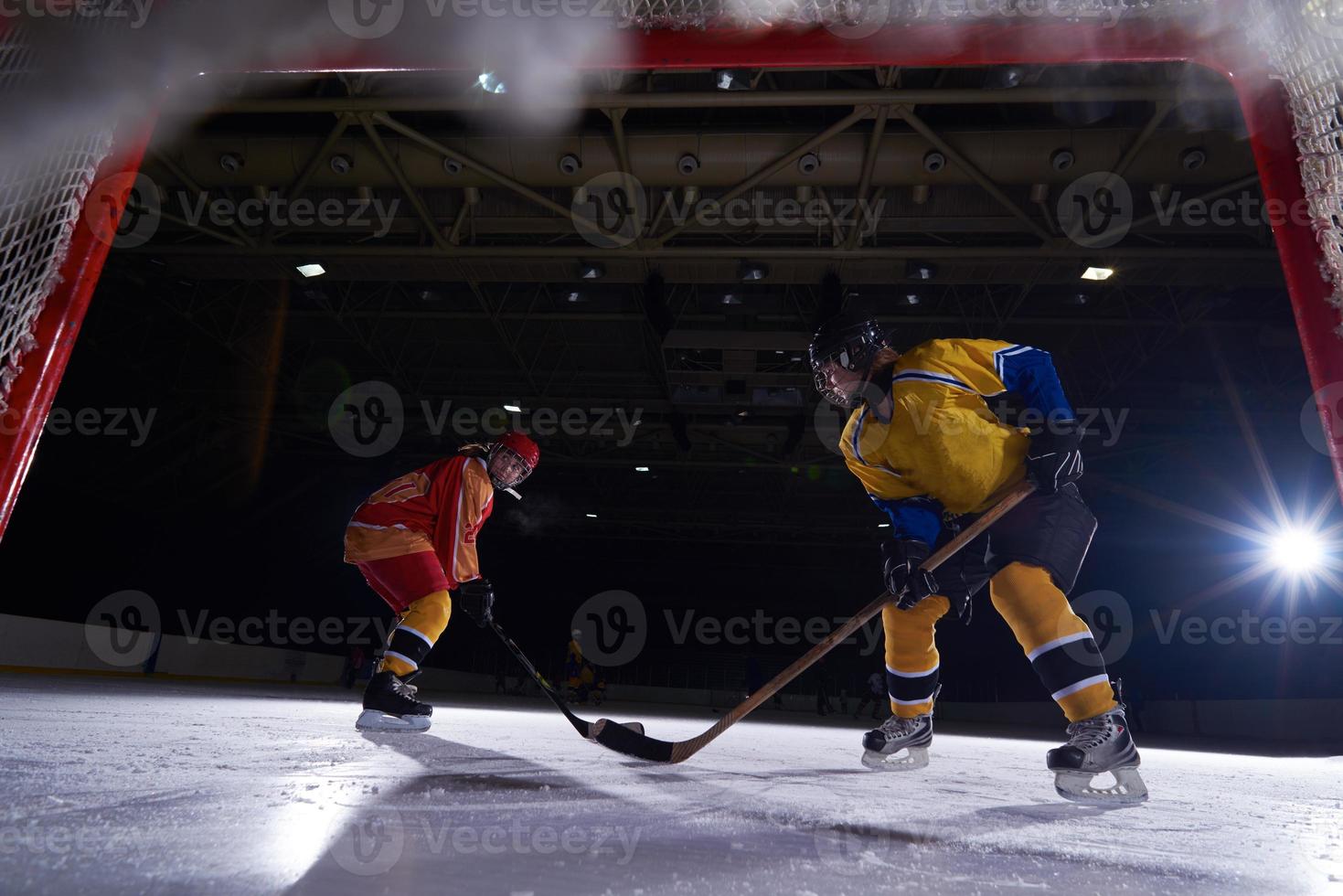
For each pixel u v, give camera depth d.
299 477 22.73
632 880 0.78
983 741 6.20
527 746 2.43
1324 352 1.68
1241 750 8.92
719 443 19.98
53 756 1.45
